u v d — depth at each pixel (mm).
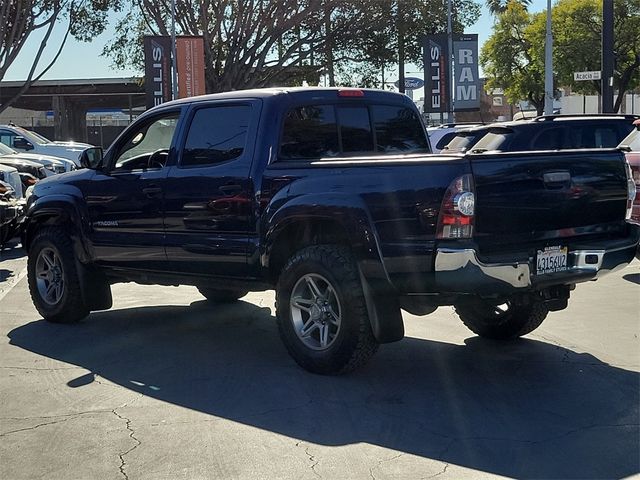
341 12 34094
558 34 38844
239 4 32125
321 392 5766
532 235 5621
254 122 6492
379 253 5551
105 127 48438
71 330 7863
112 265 7602
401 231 5457
